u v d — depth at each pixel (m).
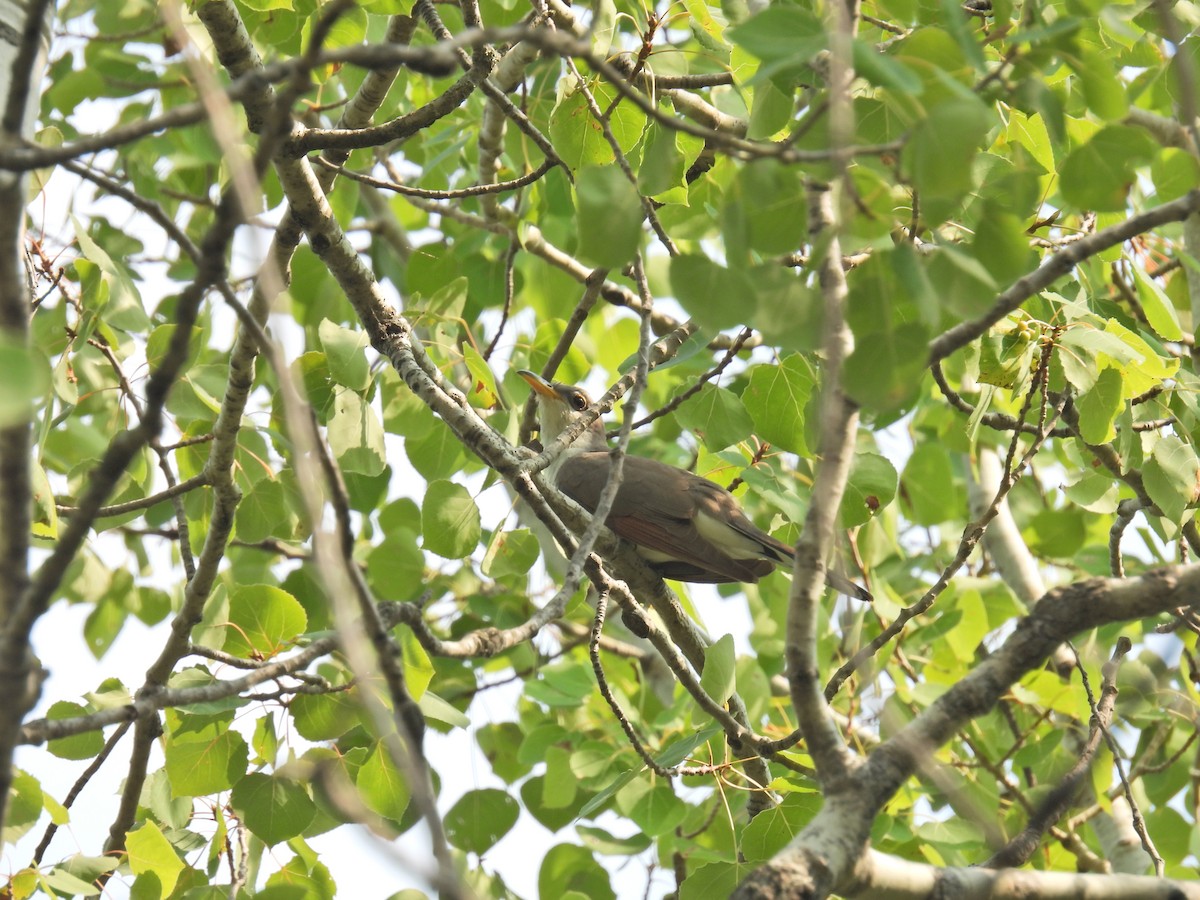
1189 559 12.12
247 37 8.65
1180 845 12.42
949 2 5.35
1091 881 6.29
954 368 11.93
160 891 9.03
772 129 8.02
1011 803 12.53
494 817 12.37
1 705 4.86
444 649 7.32
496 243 15.20
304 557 12.62
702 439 12.02
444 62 4.85
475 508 10.36
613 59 10.08
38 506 9.24
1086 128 8.21
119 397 12.05
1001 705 12.81
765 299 5.43
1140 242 12.96
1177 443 10.08
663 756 9.71
